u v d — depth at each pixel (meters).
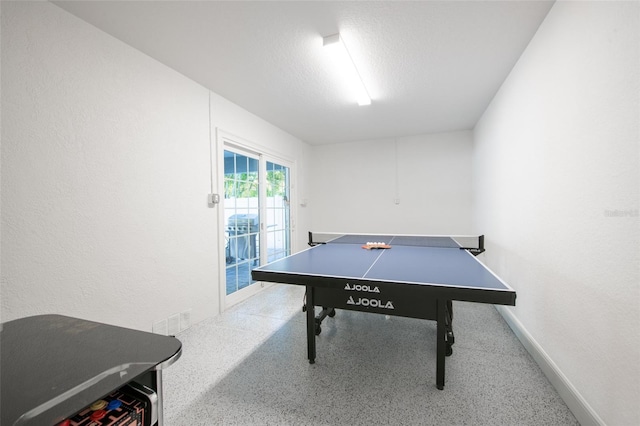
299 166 4.61
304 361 1.89
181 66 2.25
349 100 2.98
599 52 1.20
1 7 1.35
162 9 1.60
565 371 1.49
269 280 1.65
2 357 0.71
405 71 2.37
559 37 1.54
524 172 2.05
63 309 1.58
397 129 4.12
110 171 1.83
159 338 0.82
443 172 4.32
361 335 2.28
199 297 2.55
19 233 1.40
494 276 1.48
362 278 1.47
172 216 2.28
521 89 2.11
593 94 1.25
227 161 3.07
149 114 2.09
